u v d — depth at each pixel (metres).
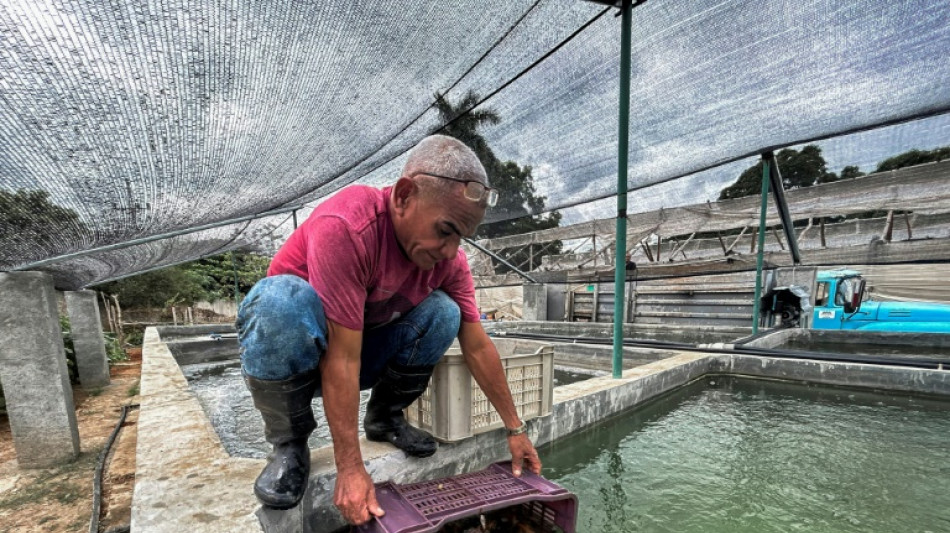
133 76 1.37
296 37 1.66
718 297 9.05
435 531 0.98
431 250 1.02
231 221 3.16
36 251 2.01
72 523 1.67
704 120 3.55
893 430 2.41
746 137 3.84
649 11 2.62
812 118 3.48
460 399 1.51
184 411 1.97
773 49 2.72
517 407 1.74
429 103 2.66
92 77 1.27
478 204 0.97
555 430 2.07
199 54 1.46
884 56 2.64
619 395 2.58
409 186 0.97
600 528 1.40
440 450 1.57
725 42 2.73
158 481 1.20
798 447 2.15
